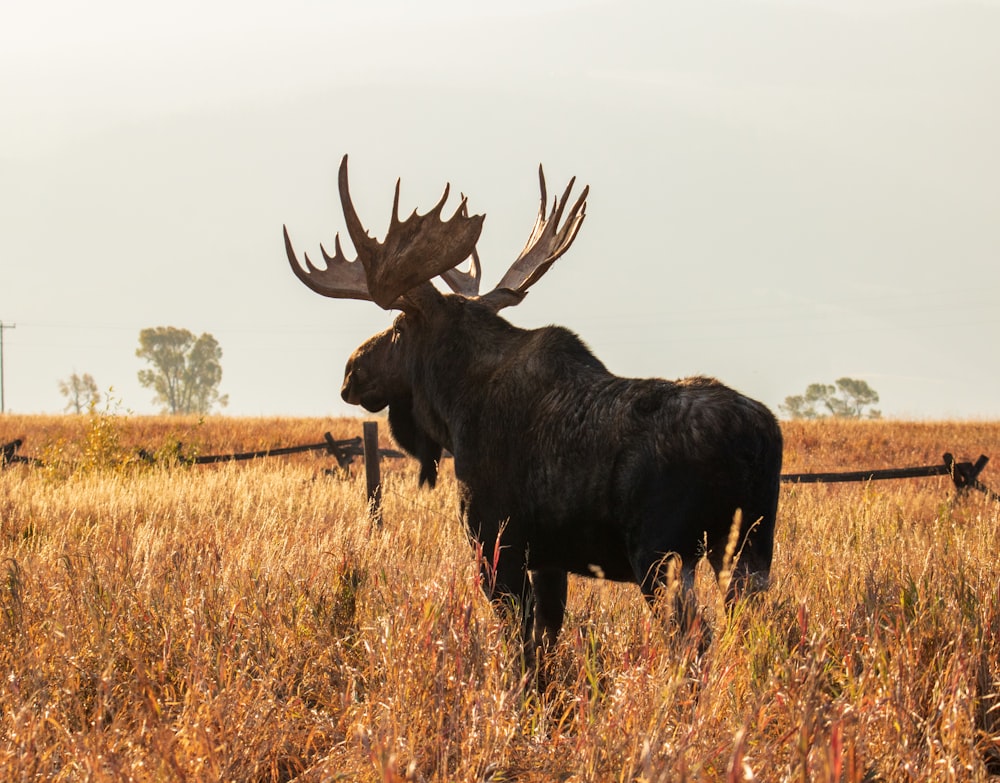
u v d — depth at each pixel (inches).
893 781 593.9
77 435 4360.2
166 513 1640.0
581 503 852.0
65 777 612.4
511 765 646.5
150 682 734.5
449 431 1016.2
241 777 624.4
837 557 1077.1
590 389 879.7
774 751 585.6
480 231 1024.9
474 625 742.5
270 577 957.8
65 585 935.0
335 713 732.0
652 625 741.9
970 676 666.8
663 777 546.6
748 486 791.7
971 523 1568.7
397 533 1398.9
